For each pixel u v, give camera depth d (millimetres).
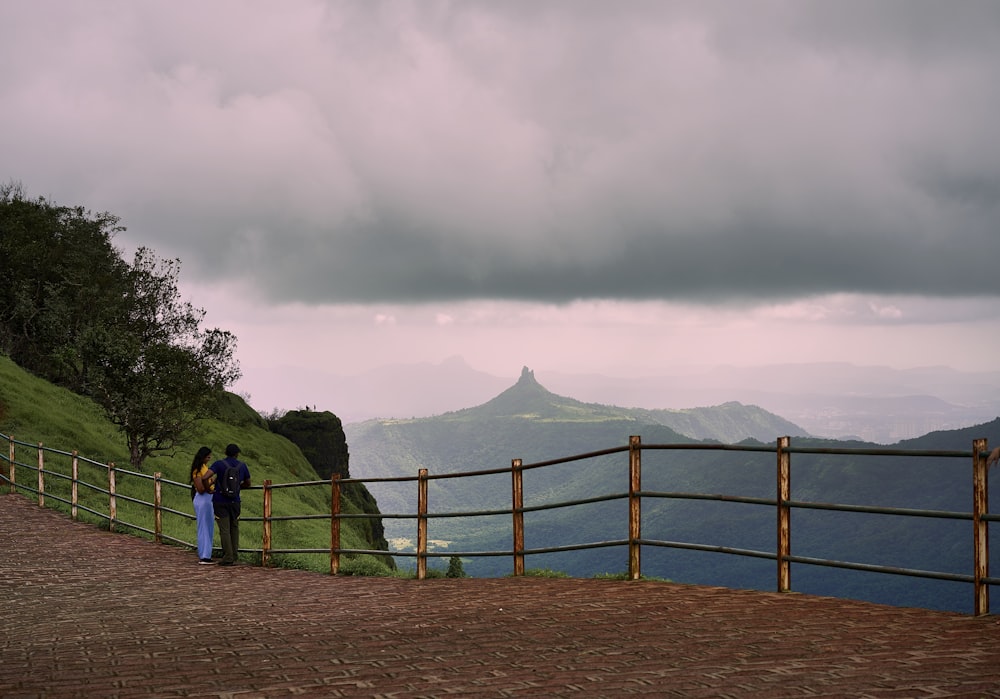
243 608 10570
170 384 35812
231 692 6105
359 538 49906
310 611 10047
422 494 12742
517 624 8336
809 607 8453
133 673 6879
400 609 9781
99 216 54000
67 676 6816
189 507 31000
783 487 9188
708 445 10039
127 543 18938
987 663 6059
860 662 6207
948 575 7922
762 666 6199
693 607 8711
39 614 10672
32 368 50031
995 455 7531
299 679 6441
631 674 6137
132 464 35312
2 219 50344
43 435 34562
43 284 50062
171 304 42281
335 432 72312
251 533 32344
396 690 5961
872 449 8430
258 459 52625
